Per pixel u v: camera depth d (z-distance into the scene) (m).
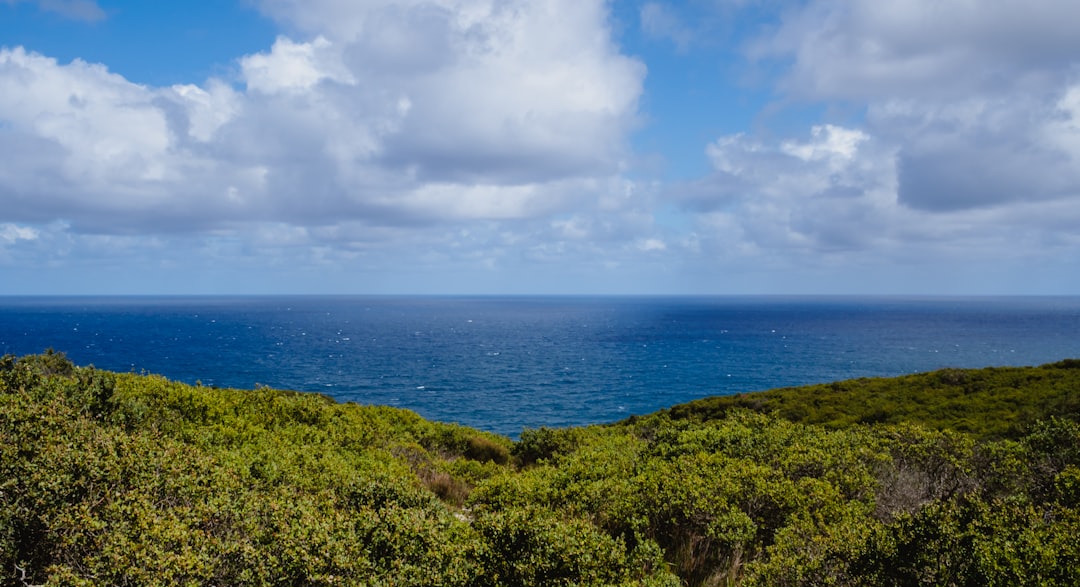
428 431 20.27
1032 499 9.89
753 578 6.66
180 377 84.56
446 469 15.18
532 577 5.86
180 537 4.70
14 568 4.62
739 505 9.18
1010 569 5.69
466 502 10.59
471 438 20.62
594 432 23.72
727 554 8.33
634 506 9.18
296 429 14.23
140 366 96.12
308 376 91.38
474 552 6.04
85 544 4.68
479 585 5.75
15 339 147.25
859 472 10.63
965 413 22.94
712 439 15.17
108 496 5.36
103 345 134.38
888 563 6.20
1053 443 11.34
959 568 6.00
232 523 5.58
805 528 7.42
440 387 83.44
